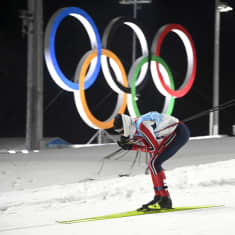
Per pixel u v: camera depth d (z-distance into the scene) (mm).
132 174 34312
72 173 34438
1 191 29094
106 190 27547
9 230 17562
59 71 50312
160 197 19938
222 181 28703
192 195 24359
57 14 50062
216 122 70250
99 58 54719
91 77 54312
